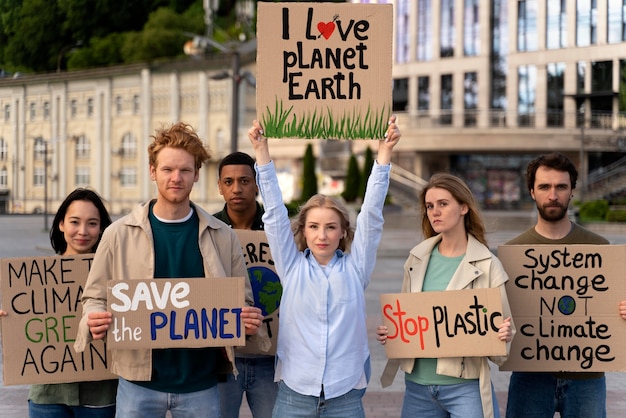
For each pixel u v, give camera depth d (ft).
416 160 138.41
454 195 12.21
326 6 12.42
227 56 152.15
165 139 11.41
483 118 131.64
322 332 11.75
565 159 13.32
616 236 86.38
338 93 12.46
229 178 15.14
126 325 11.20
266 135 12.46
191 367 11.50
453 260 12.50
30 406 12.82
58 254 13.75
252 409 14.26
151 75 150.00
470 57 135.54
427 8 141.69
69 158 101.09
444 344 11.96
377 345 28.19
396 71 146.30
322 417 11.75
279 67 12.42
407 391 12.62
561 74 99.14
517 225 103.30
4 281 12.47
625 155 122.21
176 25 158.61
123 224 11.65
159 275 11.54
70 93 126.82
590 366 13.00
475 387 12.03
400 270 56.59
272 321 14.28
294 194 147.54
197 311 11.37
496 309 11.80
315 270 12.13
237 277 11.46
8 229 83.87
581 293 13.08
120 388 11.66
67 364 12.48
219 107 153.79
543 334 13.12
